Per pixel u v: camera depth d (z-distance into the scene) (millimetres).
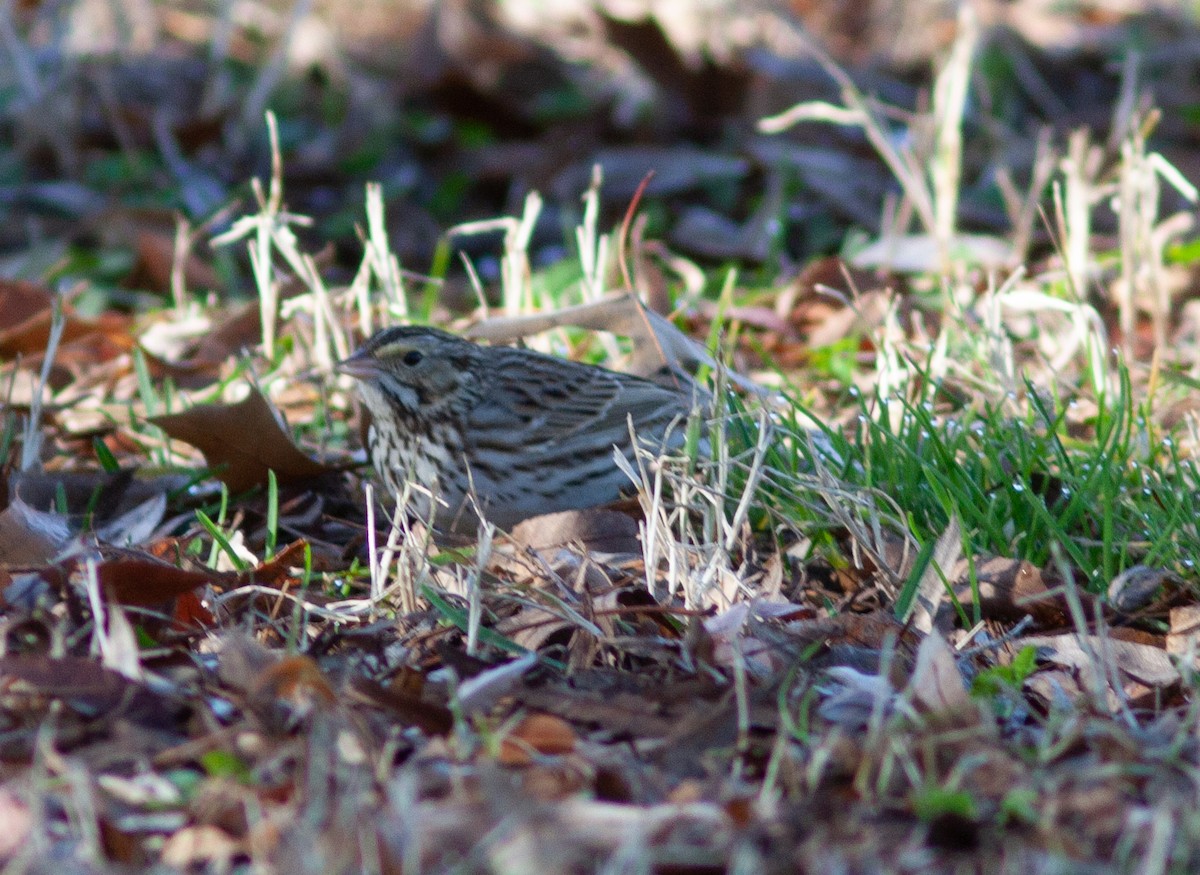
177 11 26281
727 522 9320
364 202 21359
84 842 5742
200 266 17188
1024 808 5961
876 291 14500
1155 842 5574
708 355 11336
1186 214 15758
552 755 6539
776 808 6047
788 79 23922
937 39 25906
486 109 23531
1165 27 27469
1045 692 7703
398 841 5668
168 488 10578
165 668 7195
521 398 10773
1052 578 8766
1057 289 14531
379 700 6770
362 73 24781
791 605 8203
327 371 12883
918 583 8328
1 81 22641
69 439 11938
